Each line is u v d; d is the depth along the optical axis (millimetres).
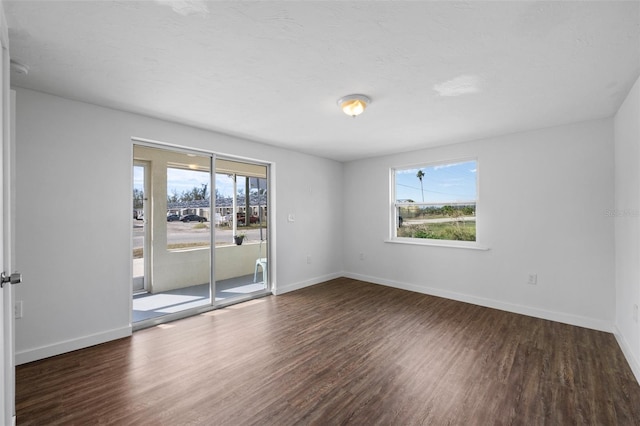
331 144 4117
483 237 3752
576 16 1452
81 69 2010
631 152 2314
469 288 3879
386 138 3783
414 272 4445
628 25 1511
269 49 1778
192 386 2010
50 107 2418
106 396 1896
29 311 2314
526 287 3416
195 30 1587
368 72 2061
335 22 1520
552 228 3242
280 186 4344
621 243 2648
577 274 3086
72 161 2525
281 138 3820
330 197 5176
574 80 2152
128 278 2846
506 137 3562
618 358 2383
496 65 1951
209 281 3662
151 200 3203
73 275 2525
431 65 1961
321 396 1902
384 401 1852
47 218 2400
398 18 1484
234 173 3914
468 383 2045
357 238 5215
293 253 4539
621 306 2670
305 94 2436
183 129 3266
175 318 3279
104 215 2699
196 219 3555
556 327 3031
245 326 3082
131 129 2875
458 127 3297
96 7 1391
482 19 1485
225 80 2184
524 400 1859
